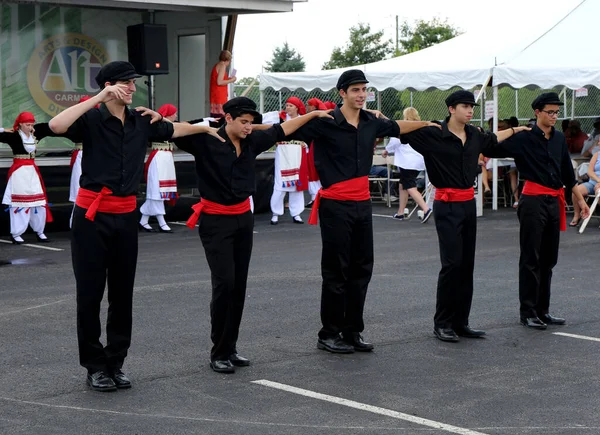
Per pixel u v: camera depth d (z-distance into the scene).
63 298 8.94
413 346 7.11
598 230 13.95
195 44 17.59
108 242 5.84
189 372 6.34
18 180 12.57
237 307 6.46
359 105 6.67
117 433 5.11
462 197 7.21
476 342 7.25
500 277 10.11
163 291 9.22
